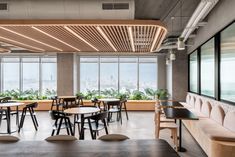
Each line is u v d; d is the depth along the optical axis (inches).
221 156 134.4
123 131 238.2
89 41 242.7
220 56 210.4
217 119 186.9
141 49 315.6
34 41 241.6
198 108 251.9
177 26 272.1
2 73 450.9
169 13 219.8
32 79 457.4
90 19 150.9
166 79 436.5
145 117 321.7
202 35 262.2
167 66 422.9
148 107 382.9
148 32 195.9
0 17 149.5
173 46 309.3
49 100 393.1
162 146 88.4
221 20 191.0
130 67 450.3
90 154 79.9
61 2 146.0
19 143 93.6
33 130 244.8
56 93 423.8
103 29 180.4
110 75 451.8
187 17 233.1
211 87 239.9
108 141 95.9
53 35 204.7
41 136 220.4
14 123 285.0
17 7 145.7
